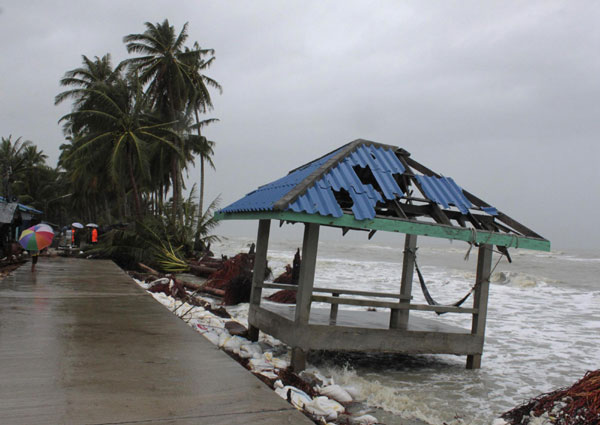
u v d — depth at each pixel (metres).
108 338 5.21
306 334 5.70
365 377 6.12
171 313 7.02
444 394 5.56
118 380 3.75
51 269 13.88
